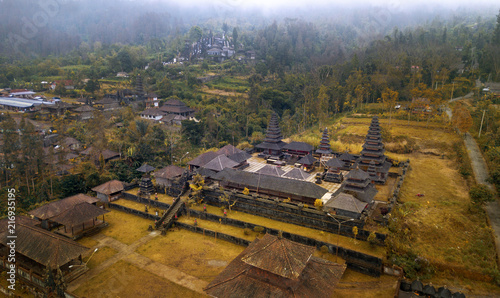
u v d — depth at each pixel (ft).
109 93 422.00
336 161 201.67
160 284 109.09
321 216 138.10
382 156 194.18
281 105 421.18
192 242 137.08
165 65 583.17
